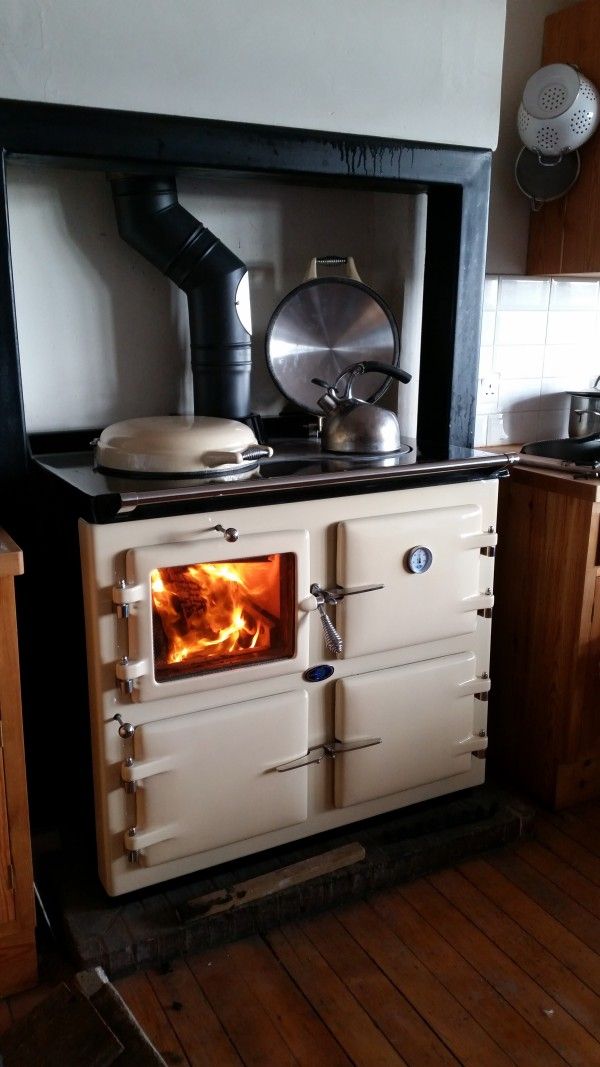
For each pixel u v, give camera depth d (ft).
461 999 5.58
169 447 5.71
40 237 6.64
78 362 6.99
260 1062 5.12
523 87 8.35
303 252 7.78
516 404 9.02
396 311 8.03
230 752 5.91
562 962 5.90
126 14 5.71
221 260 6.75
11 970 5.58
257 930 6.12
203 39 5.98
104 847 5.80
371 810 6.77
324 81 6.47
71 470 6.07
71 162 6.02
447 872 6.82
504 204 8.49
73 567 5.57
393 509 6.31
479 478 6.66
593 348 9.25
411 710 6.64
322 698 6.33
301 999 5.57
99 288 6.95
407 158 6.86
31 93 5.54
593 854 7.07
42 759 6.70
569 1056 5.16
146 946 5.71
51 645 6.46
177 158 6.02
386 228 7.98
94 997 5.12
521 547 7.60
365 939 6.09
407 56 6.74
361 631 6.23
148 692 5.54
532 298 8.84
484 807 7.16
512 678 7.91
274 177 6.75
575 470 7.20
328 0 6.33
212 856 6.15
